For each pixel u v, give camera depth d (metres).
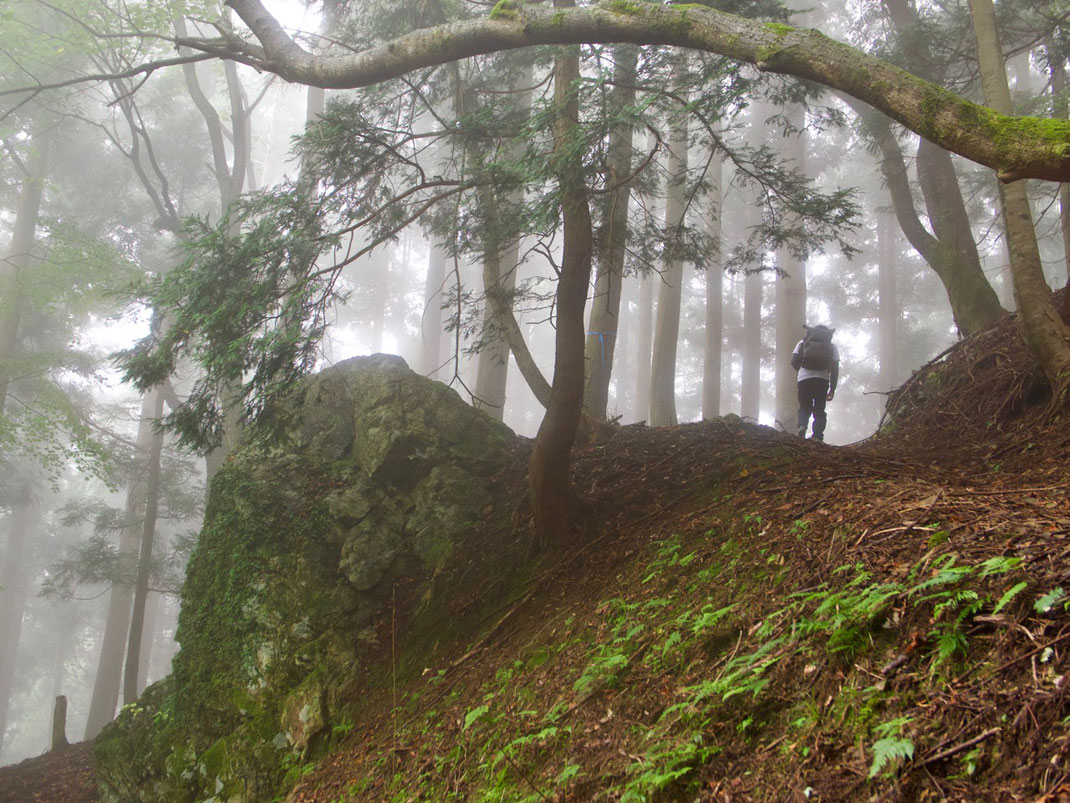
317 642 7.07
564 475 6.74
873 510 4.36
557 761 3.75
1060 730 2.24
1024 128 3.43
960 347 9.38
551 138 6.32
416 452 8.12
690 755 3.02
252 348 6.03
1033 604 2.77
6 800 11.91
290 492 8.00
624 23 4.91
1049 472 5.04
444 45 5.59
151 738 8.00
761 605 3.96
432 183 6.89
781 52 4.24
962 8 13.56
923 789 2.35
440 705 5.51
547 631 5.55
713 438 7.77
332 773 5.70
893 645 3.01
